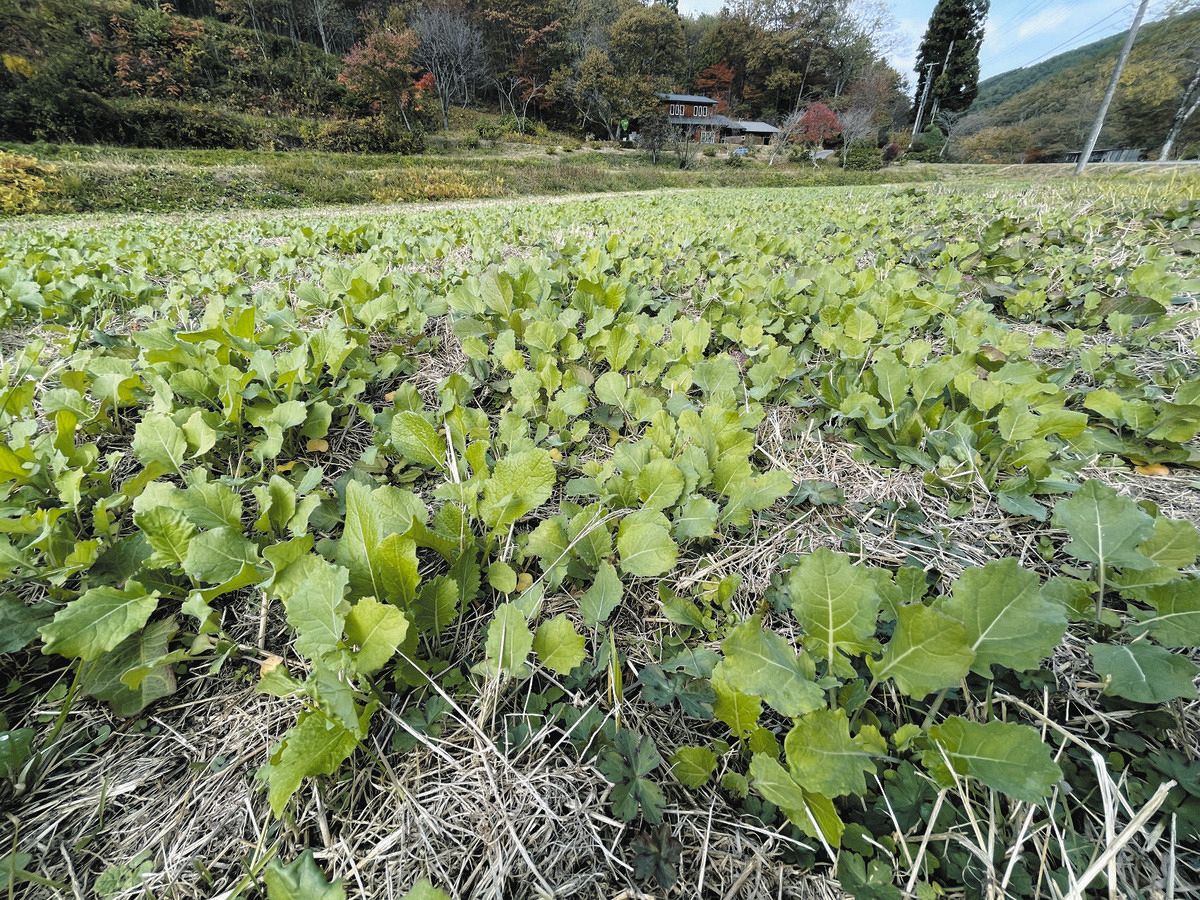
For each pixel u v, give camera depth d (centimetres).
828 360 252
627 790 91
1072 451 179
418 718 102
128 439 188
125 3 3061
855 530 153
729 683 84
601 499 144
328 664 92
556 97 4331
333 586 97
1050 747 97
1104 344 264
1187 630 101
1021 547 145
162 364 197
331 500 153
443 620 111
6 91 2127
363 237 534
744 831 90
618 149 4066
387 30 3575
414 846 88
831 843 79
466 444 164
